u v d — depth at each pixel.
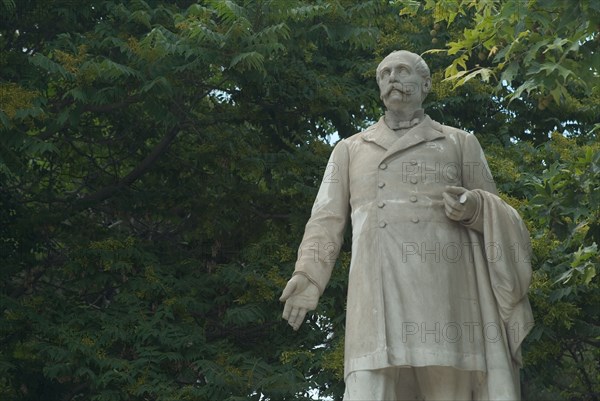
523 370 21.41
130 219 25.48
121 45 20.66
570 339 21.25
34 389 21.50
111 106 21.27
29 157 22.61
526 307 11.43
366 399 11.03
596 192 15.61
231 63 19.95
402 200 11.63
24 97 19.61
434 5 17.41
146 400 20.89
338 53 24.48
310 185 22.84
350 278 11.58
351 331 11.34
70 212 23.38
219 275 21.89
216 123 23.16
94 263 21.86
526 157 22.38
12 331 20.88
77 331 20.83
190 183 23.86
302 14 20.70
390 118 12.20
